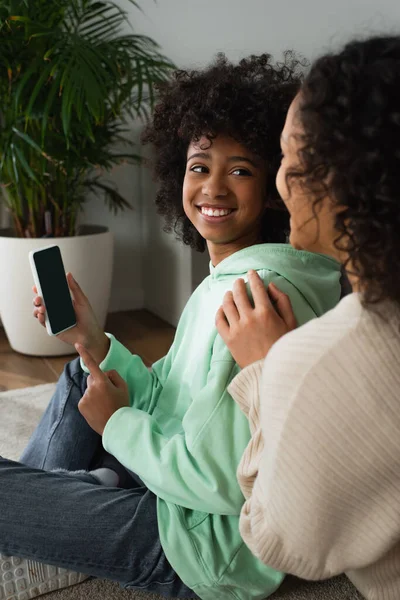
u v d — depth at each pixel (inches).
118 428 37.4
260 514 27.9
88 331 46.8
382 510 25.4
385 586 29.9
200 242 50.1
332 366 24.5
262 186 39.3
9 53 84.9
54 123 87.7
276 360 26.3
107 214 115.6
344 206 23.8
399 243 22.5
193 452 33.3
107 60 83.6
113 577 38.7
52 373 89.8
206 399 33.4
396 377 23.7
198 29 108.0
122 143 111.3
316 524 26.0
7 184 92.1
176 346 45.1
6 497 38.7
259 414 30.0
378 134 22.0
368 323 24.2
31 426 72.3
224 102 37.9
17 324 94.0
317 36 116.0
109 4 102.2
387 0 116.6
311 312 35.1
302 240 27.2
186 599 42.0
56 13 88.0
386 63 22.4
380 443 24.1
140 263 121.1
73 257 92.0
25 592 41.9
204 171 39.2
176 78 44.9
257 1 110.2
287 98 39.4
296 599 42.5
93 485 40.3
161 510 36.6
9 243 89.7
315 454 24.9
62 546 38.1
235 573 36.3
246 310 32.3
